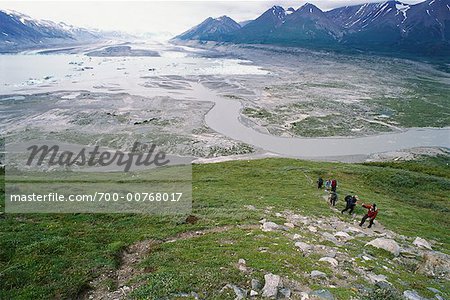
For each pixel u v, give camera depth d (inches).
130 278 677.9
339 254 767.1
